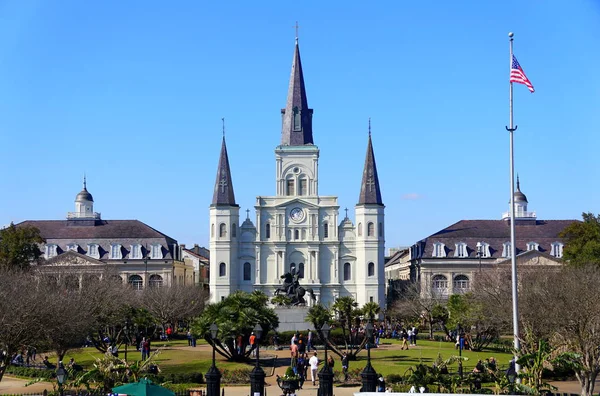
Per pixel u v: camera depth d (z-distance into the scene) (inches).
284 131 6889.8
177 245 7175.2
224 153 6712.6
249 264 6683.1
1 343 2434.8
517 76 2156.7
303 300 4148.6
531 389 1788.9
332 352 3189.0
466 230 6707.7
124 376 1961.1
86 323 2837.1
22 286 3026.6
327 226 6712.6
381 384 2012.8
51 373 2551.7
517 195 6865.2
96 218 7037.4
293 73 6934.1
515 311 2095.2
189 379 2422.5
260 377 2050.9
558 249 6515.8
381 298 6579.7
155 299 4889.3
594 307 2325.3
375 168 6692.9
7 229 5103.3
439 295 5684.1
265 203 6712.6
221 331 2824.8
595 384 2511.1
